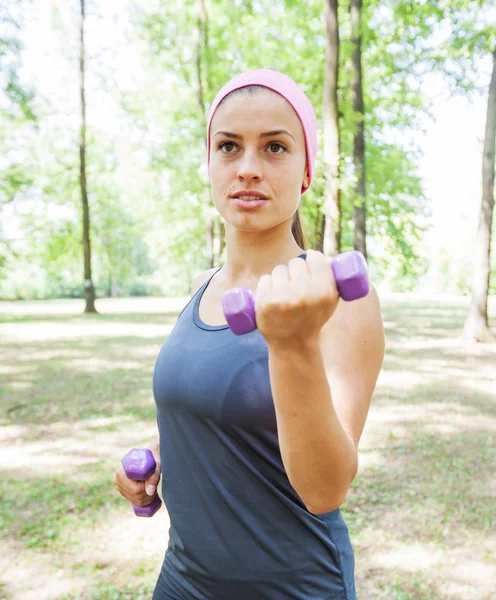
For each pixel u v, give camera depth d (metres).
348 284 0.76
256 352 1.20
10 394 7.69
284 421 0.88
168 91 20.42
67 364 10.15
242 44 15.81
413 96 14.33
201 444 1.26
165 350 1.39
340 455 0.92
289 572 1.23
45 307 27.66
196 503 1.29
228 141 1.25
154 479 1.58
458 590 3.13
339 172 9.55
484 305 12.80
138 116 21.06
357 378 1.10
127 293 45.41
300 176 1.28
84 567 3.40
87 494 4.39
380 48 13.08
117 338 13.88
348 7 12.73
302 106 1.26
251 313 0.82
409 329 15.33
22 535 3.76
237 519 1.24
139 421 6.37
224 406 1.20
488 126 12.03
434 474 4.73
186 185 21.36
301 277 0.77
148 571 3.36
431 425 6.16
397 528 3.82
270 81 1.23
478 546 3.58
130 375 9.09
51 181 22.69
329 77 9.50
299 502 1.23
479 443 5.54
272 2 15.23
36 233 23.92
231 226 1.39
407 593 3.10
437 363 10.02
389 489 4.44
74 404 7.13
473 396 7.52
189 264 41.06
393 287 46.59
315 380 0.84
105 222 27.73
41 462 5.07
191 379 1.25
